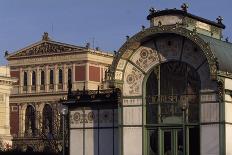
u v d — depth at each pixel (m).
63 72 133.50
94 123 48.25
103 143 47.75
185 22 44.19
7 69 113.94
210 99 42.28
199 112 42.72
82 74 131.00
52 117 130.88
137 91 45.03
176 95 43.81
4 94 111.81
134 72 45.19
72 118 49.28
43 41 136.25
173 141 43.75
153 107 44.56
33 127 134.38
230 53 44.09
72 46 132.25
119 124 45.47
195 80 43.12
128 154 45.03
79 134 48.88
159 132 44.22
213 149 42.00
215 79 41.03
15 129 136.88
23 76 138.75
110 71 44.94
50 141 95.69
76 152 48.88
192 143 43.06
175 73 43.94
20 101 137.62
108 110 47.66
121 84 45.34
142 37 43.75
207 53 41.28
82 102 48.62
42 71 136.38
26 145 128.38
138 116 44.88
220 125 41.81
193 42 42.12
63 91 132.50
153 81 44.69
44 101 134.75
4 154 64.88
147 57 44.78
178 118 43.62
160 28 42.94
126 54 44.94
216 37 47.31
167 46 44.09
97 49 133.12
